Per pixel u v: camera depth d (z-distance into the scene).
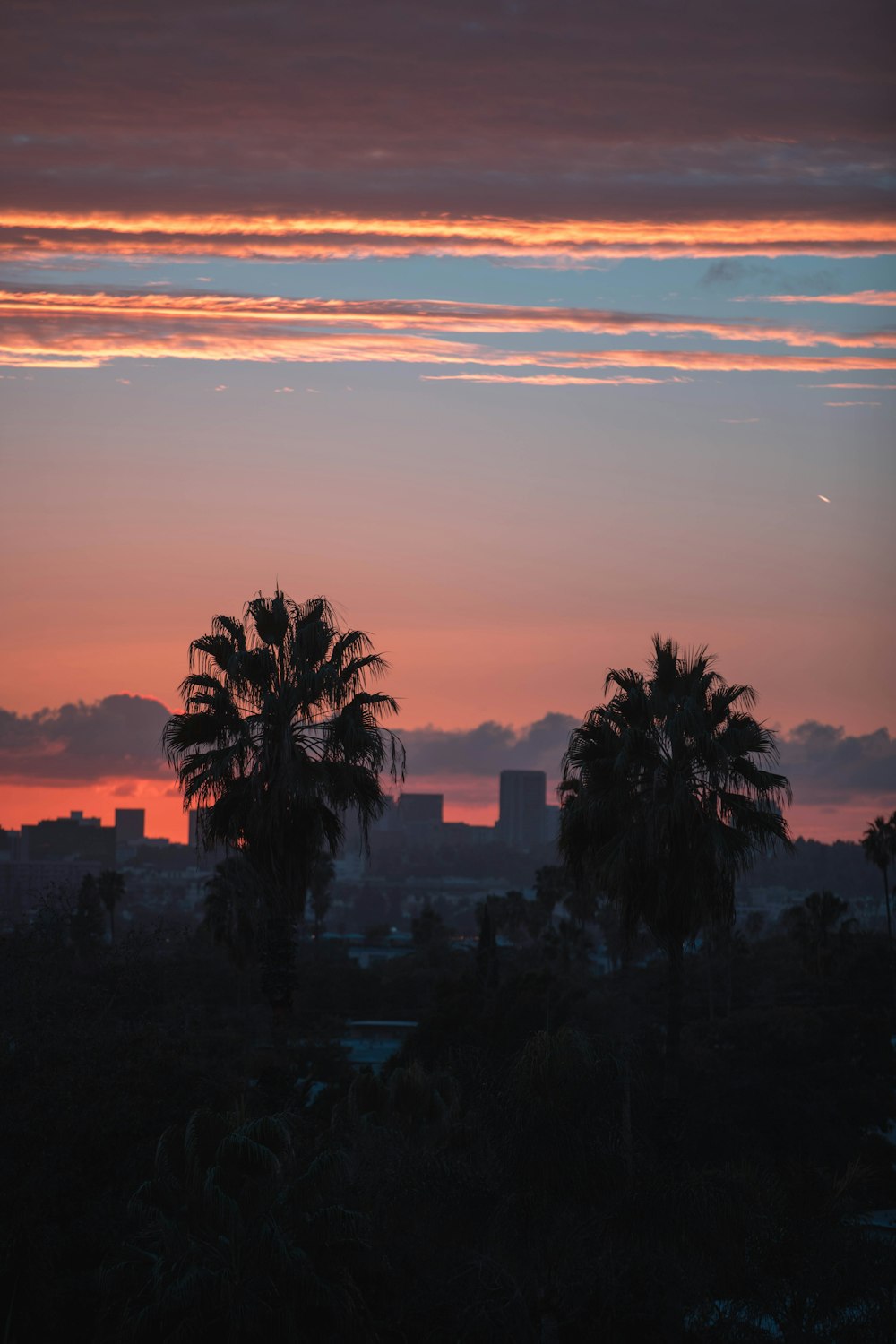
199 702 60.09
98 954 99.12
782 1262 42.00
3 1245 45.41
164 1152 41.53
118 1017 77.06
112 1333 40.50
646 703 60.81
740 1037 122.81
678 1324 40.91
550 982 106.56
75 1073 54.59
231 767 57.84
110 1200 48.47
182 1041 65.69
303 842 58.34
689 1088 91.94
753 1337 41.72
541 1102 43.78
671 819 58.22
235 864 70.44
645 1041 83.19
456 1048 59.62
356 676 60.94
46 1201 48.03
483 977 126.06
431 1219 42.41
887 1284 42.12
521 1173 42.69
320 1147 47.03
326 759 59.09
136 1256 41.28
